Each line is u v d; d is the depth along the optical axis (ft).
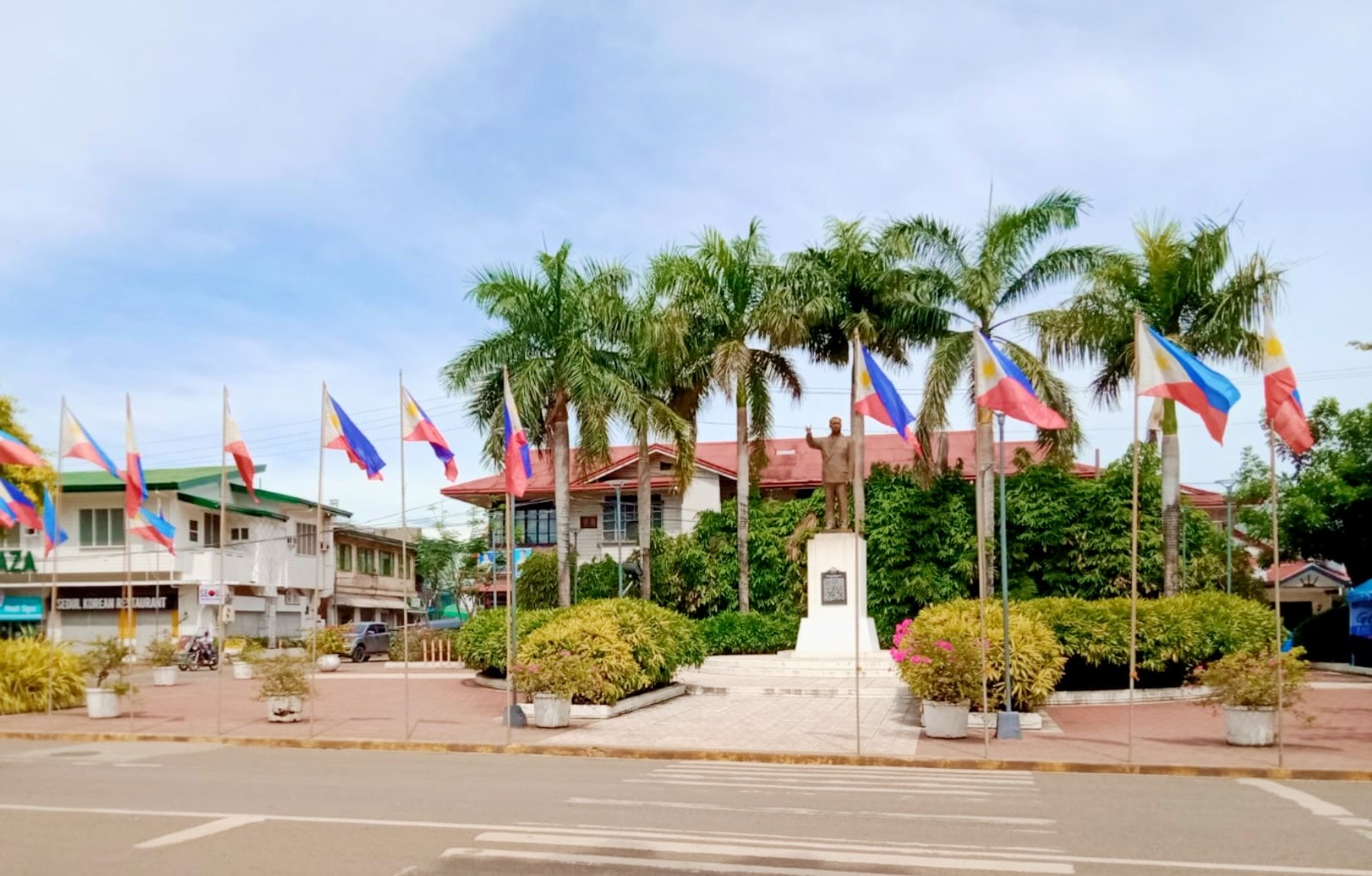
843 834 31.01
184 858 27.86
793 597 119.96
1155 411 99.09
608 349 107.76
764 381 115.44
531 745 53.93
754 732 58.95
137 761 49.88
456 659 131.85
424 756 52.49
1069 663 73.56
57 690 76.69
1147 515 109.70
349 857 27.86
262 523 173.47
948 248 101.45
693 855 28.07
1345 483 112.16
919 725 61.62
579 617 71.10
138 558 152.46
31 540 155.22
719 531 124.98
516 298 100.48
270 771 45.57
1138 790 40.40
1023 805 36.55
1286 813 34.86
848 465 96.12
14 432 113.29
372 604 209.97
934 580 112.68
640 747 52.90
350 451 66.80
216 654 139.54
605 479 150.61
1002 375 53.42
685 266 108.37
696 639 82.99
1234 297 91.61
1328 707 70.38
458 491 159.43
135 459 69.67
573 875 25.99
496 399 102.12
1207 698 54.13
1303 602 186.60
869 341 105.40
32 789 39.99
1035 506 112.06
